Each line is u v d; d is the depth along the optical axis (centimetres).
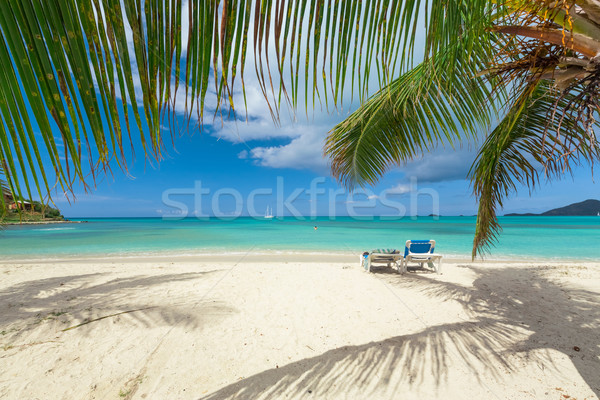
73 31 61
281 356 313
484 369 284
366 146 403
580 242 1505
